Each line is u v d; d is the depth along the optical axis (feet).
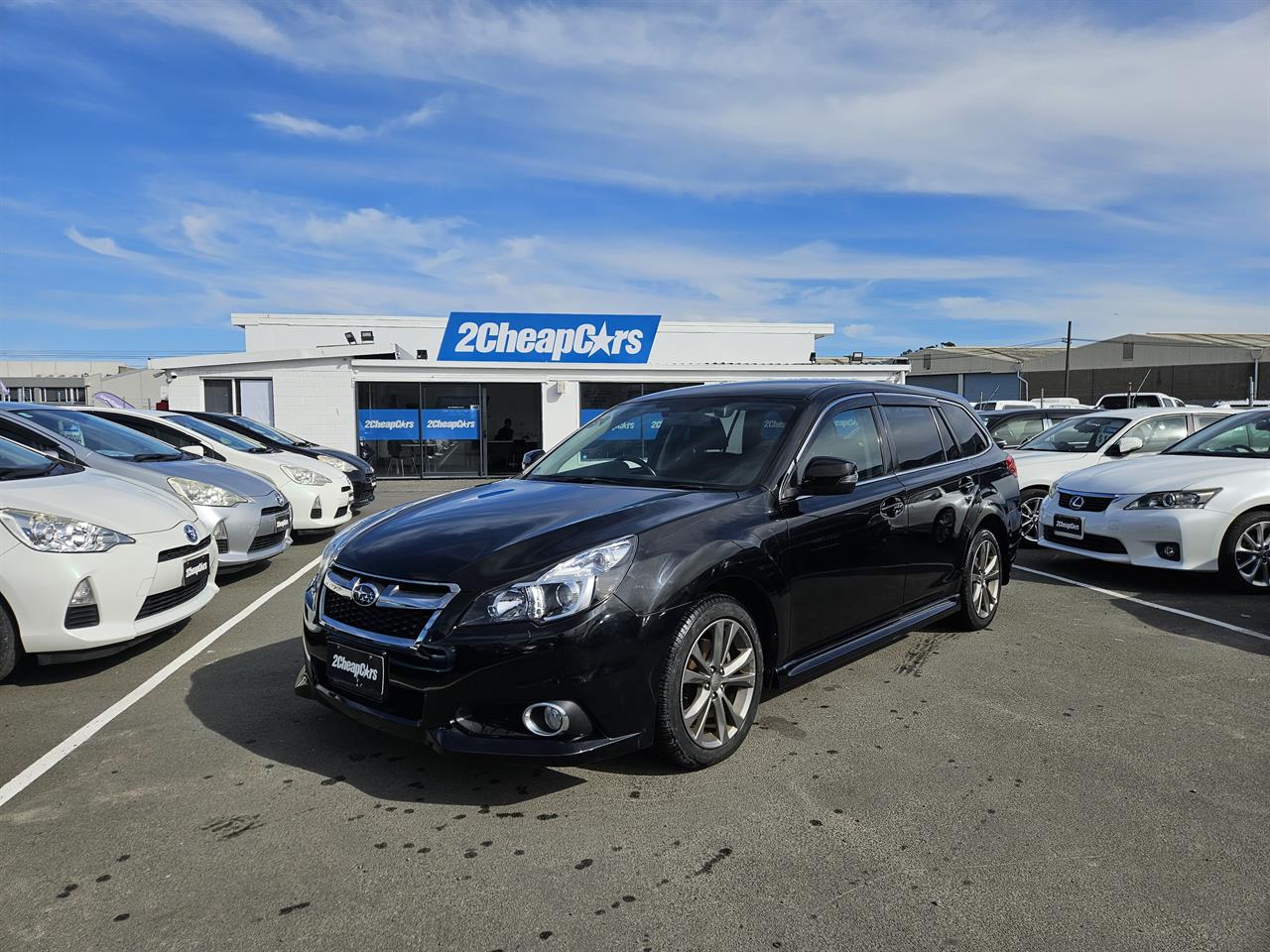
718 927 7.84
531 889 8.47
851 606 13.69
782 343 93.91
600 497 12.24
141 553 14.89
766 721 12.86
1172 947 7.52
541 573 9.91
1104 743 12.03
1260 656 16.07
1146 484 22.04
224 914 8.04
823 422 13.84
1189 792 10.51
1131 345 200.34
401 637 10.13
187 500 21.88
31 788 10.68
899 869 8.81
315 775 11.03
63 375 208.13
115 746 11.98
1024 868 8.82
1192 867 8.83
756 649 11.73
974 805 10.18
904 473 15.38
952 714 13.11
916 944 7.58
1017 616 19.20
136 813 10.03
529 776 10.99
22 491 14.62
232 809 10.13
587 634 9.75
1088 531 22.84
